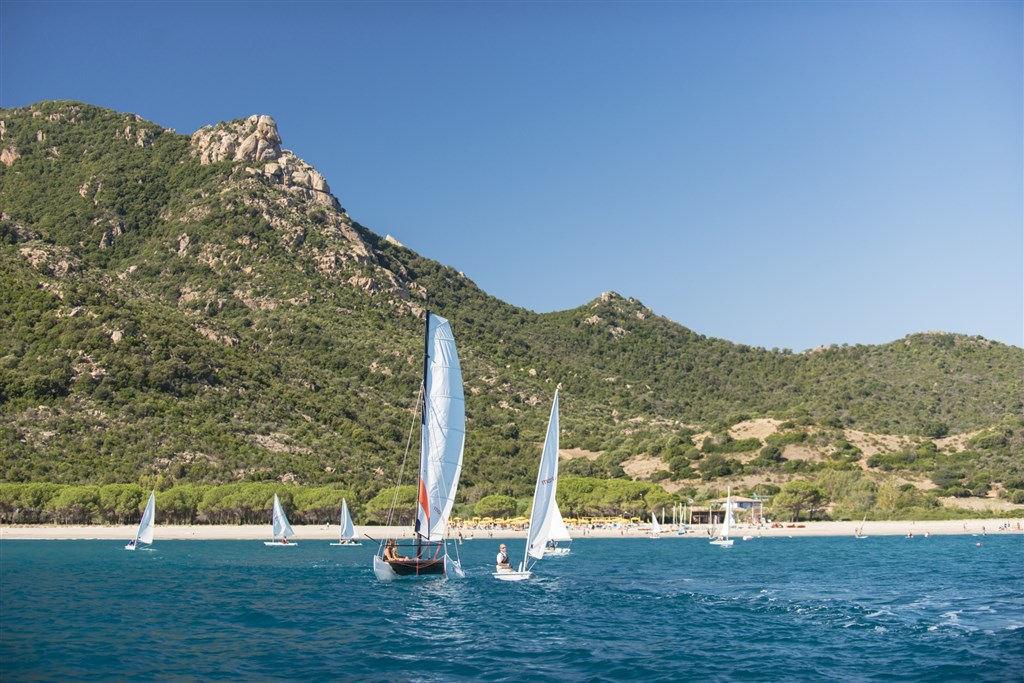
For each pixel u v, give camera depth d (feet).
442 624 148.05
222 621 150.41
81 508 413.39
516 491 536.42
